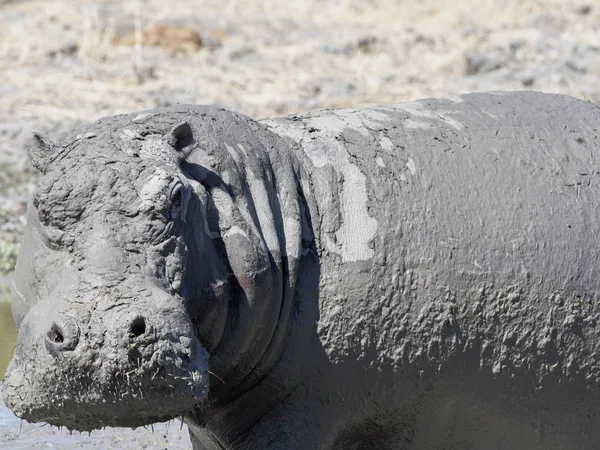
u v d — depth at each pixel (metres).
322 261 16.84
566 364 17.72
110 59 53.19
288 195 16.89
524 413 17.78
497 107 19.19
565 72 51.84
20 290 15.62
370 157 17.61
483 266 17.27
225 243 15.97
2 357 28.19
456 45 56.38
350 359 16.73
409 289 16.92
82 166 15.23
